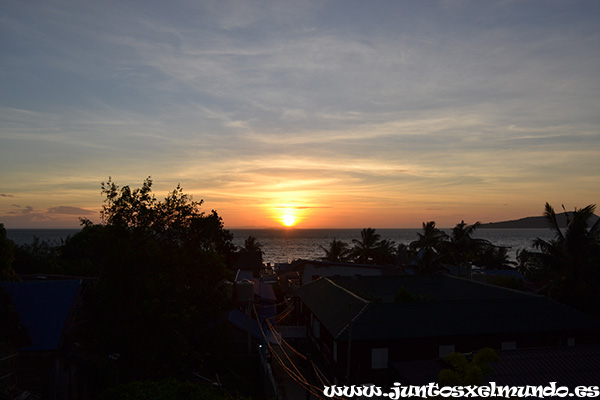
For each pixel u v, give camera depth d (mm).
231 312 35594
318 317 33281
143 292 23031
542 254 41594
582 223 39281
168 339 22391
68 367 19406
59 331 18797
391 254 84438
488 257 82000
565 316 30078
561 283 39375
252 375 30781
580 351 17797
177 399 14734
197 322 24891
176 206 25375
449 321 28578
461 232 58688
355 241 85625
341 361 26953
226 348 32031
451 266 68125
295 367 33250
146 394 14727
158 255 23406
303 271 60406
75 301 20641
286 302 56812
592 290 37531
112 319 22766
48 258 42500
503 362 16781
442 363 19109
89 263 37375
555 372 16141
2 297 18453
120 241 22953
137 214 24000
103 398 15141
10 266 23953
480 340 28031
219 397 15453
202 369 27578
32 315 19375
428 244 59844
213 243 27969
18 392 17109
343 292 35500
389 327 27641
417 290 41594
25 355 18109
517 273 65312
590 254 38906
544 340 29016
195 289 24688
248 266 68062
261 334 35344
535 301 31391
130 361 23172
